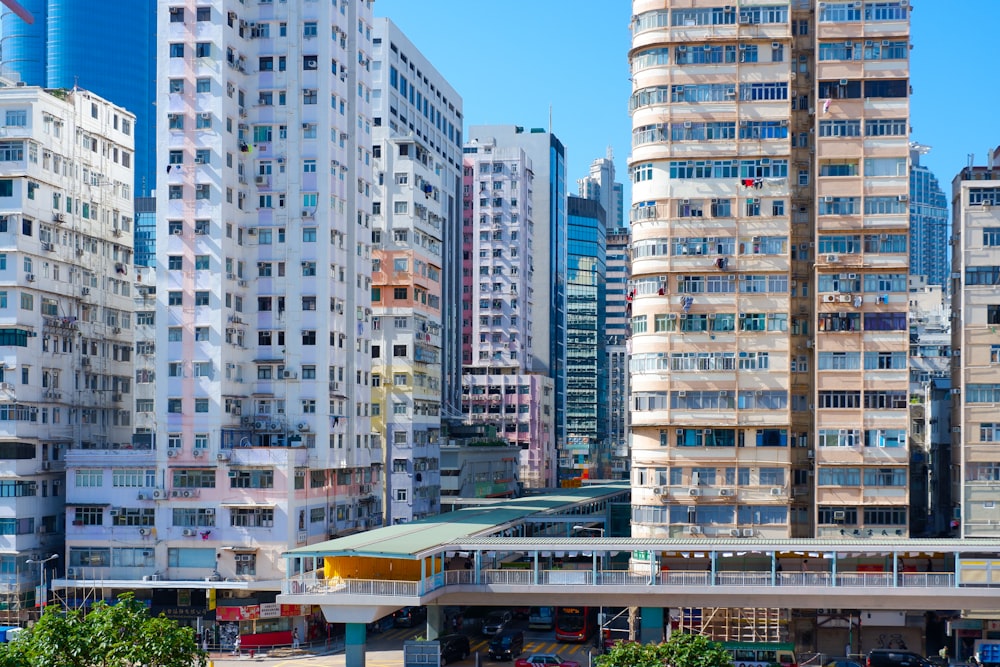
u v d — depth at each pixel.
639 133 98.94
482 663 89.62
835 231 96.94
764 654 83.94
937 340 177.88
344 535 112.00
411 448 127.75
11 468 103.31
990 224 96.81
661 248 97.31
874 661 85.62
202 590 102.19
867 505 94.75
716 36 97.75
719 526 94.88
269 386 108.88
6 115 107.88
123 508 104.44
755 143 97.00
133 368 125.00
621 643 62.75
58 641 56.50
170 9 107.88
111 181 121.62
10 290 105.12
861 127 97.12
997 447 95.38
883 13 97.56
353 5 116.19
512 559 108.00
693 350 96.25
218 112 106.75
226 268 106.88
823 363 96.25
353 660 80.69
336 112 112.50
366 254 118.62
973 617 89.75
